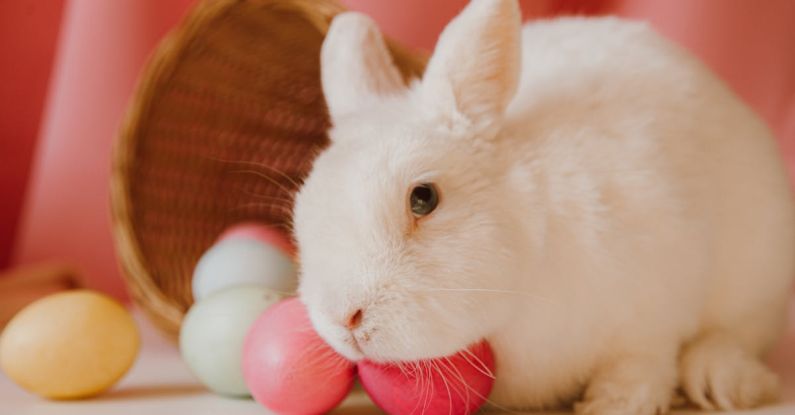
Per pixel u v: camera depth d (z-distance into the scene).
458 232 0.50
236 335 0.58
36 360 0.57
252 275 0.65
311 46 0.70
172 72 0.70
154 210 0.71
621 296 0.53
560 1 0.80
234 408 0.57
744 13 0.81
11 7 0.78
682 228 0.54
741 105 0.60
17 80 0.80
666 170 0.54
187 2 0.87
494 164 0.52
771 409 0.56
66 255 0.90
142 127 0.70
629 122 0.55
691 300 0.55
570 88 0.56
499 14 0.52
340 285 0.49
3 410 0.57
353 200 0.50
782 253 0.59
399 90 0.58
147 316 0.69
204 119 0.73
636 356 0.55
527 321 0.53
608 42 0.59
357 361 0.53
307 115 0.77
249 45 0.71
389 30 0.84
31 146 0.82
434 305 0.49
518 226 0.52
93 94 0.89
